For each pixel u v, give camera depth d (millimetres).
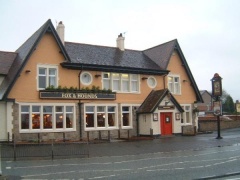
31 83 25344
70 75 27391
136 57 33125
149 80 31922
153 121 29375
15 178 11773
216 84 27844
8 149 20266
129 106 30312
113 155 18203
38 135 25141
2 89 24828
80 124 27172
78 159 16781
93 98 27812
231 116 47500
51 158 17047
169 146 22219
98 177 11867
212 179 11273
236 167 13531
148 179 11297
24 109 25078
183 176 11711
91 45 31219
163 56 33250
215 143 23641
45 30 25781
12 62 26625
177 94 33688
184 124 33781
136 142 25328
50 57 26406
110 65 28828
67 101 26750
